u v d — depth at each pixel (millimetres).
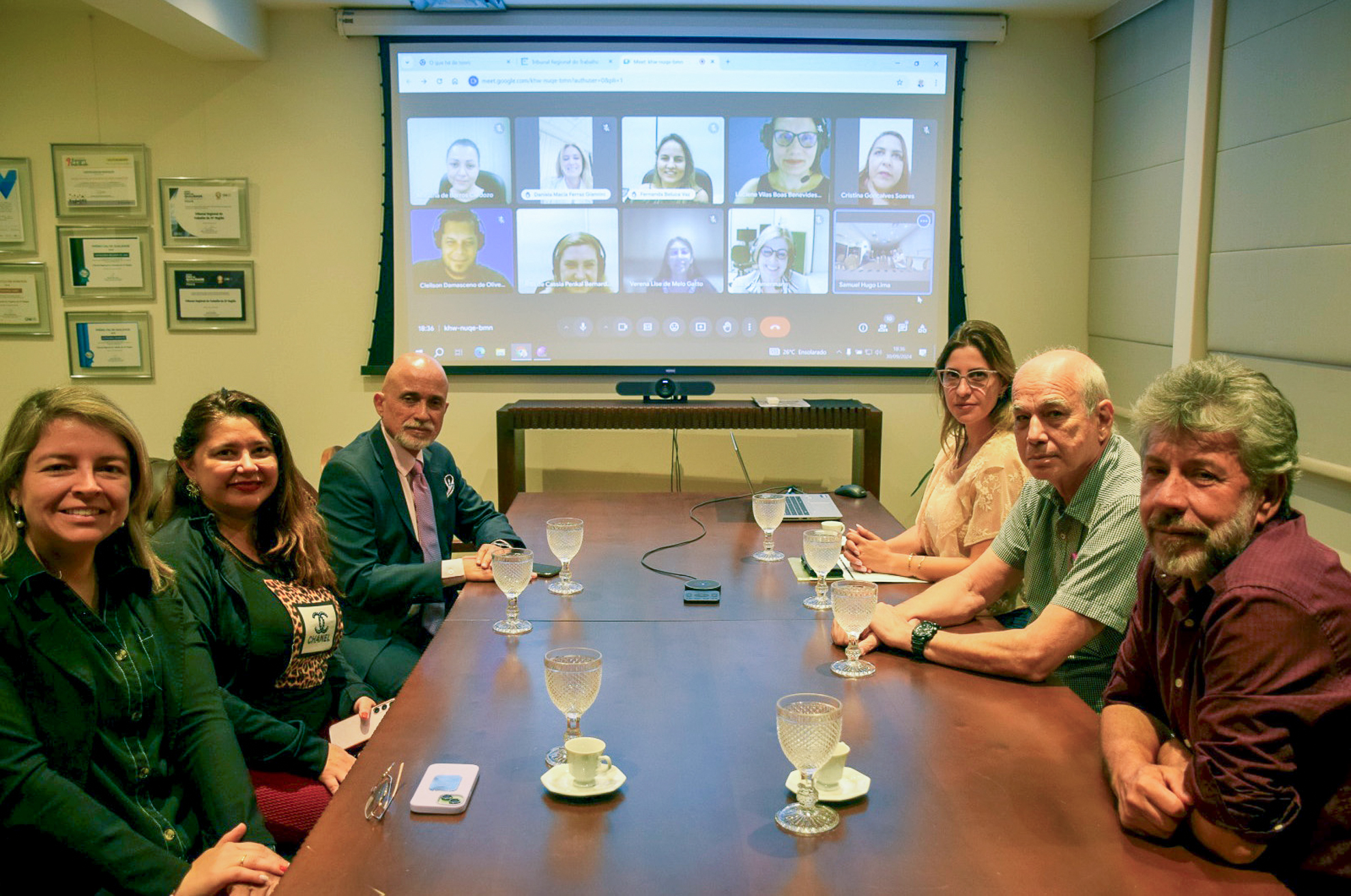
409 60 4812
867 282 5004
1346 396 3180
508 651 1960
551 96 4852
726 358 5047
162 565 1817
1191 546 1328
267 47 4785
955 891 1168
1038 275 5035
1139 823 1285
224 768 1739
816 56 4855
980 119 4938
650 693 1742
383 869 1211
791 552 2695
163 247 4883
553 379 5066
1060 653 1801
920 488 5148
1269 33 3525
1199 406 1300
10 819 1512
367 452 2771
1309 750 1246
